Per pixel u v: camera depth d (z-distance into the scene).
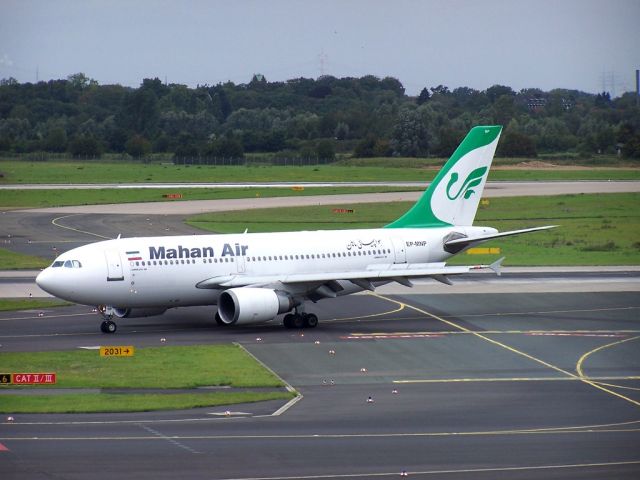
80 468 131.25
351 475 130.38
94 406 165.75
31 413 160.75
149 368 198.12
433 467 134.50
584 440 149.88
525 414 167.00
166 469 131.50
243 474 130.12
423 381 192.88
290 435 150.25
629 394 183.62
